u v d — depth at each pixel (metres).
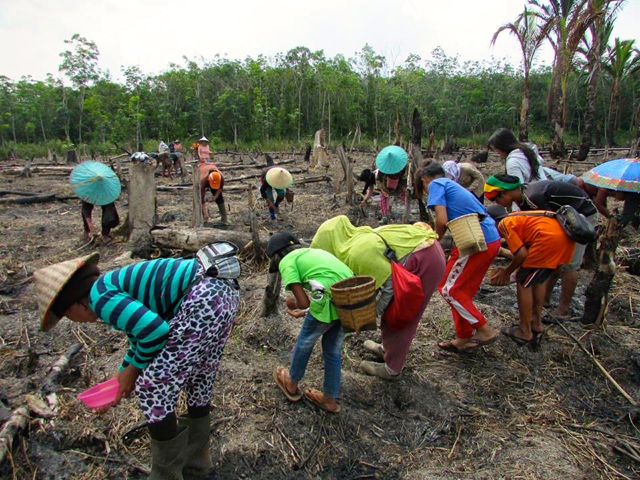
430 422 3.28
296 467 2.83
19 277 5.78
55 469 2.67
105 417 3.01
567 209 3.78
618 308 4.85
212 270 2.28
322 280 2.91
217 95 43.97
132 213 6.32
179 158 15.48
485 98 45.88
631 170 4.58
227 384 3.44
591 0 20.03
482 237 3.42
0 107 42.81
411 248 3.17
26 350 3.94
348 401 3.38
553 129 23.00
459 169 5.45
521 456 2.95
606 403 3.55
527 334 4.02
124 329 2.09
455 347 3.95
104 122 40.62
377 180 8.34
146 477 2.65
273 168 8.34
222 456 2.82
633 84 37.97
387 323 3.27
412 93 44.94
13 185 14.04
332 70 47.25
